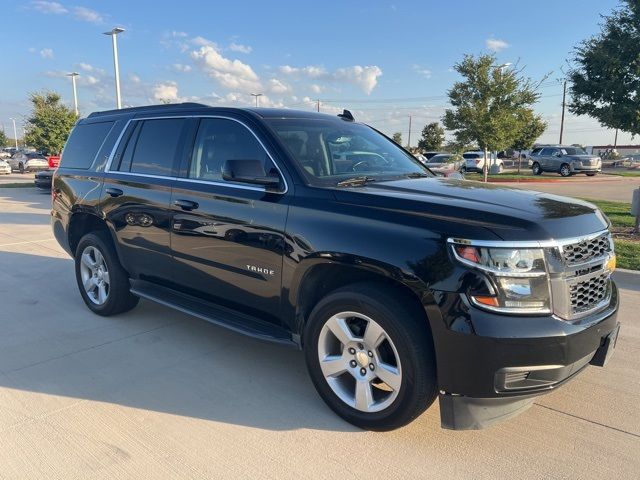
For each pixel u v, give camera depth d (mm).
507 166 48031
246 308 3785
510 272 2619
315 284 3381
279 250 3395
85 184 5195
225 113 4039
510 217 2756
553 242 2701
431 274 2717
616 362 4109
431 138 56500
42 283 6504
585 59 9648
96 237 5047
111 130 5121
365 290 2990
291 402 3504
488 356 2609
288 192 3449
